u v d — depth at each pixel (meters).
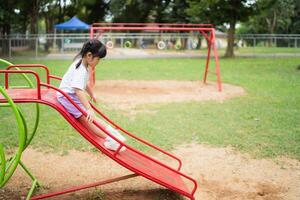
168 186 4.37
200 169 5.70
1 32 30.70
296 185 5.18
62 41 28.03
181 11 38.50
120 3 41.44
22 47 27.31
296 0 45.84
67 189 4.62
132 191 4.91
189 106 9.85
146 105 9.97
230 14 26.81
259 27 54.62
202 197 4.81
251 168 5.74
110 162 5.89
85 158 6.02
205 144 6.76
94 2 41.81
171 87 13.23
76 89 4.18
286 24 50.28
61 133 7.18
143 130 7.48
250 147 6.57
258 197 4.84
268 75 16.45
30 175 4.95
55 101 4.20
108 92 11.93
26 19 33.44
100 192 4.82
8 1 25.00
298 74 16.80
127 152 4.80
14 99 3.97
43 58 24.14
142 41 33.84
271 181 5.30
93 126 4.45
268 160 6.03
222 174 5.53
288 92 12.08
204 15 27.41
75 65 4.29
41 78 14.14
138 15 42.53
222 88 13.06
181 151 6.42
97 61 4.31
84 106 4.20
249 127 7.79
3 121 8.02
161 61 23.41
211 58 26.47
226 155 6.25
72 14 42.91
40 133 7.14
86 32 42.34
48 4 37.50
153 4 40.44
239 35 35.06
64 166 5.69
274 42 35.56
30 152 6.21
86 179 5.27
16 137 6.88
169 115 8.80
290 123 8.12
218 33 46.50
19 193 4.78
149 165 4.75
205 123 8.09
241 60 24.70
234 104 10.14
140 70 18.22
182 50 34.09
